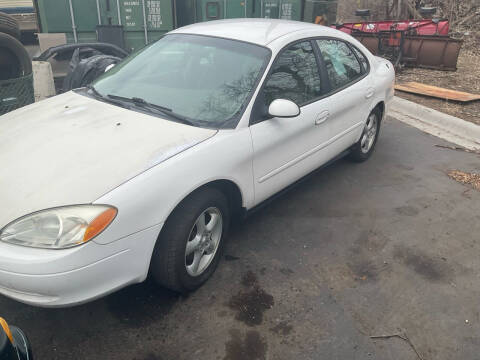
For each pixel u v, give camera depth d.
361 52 4.40
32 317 2.54
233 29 3.53
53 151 2.45
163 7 9.29
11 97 4.96
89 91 3.40
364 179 4.54
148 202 2.22
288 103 2.87
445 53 9.36
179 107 2.93
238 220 3.14
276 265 3.09
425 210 3.96
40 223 2.03
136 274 2.30
